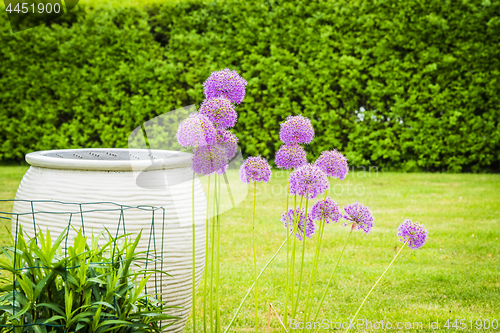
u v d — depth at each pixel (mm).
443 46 7641
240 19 7988
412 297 3311
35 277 1750
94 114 8320
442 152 7875
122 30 7977
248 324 2904
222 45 8008
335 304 3203
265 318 2994
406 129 7848
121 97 8125
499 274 3695
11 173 7617
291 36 7855
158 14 8234
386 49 7695
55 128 8344
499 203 5934
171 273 2346
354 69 7746
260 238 4652
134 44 7992
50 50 8148
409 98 7840
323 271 3816
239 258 4117
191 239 2377
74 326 1722
